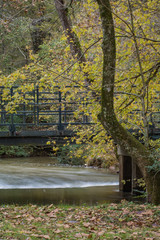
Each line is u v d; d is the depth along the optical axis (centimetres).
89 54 1146
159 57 967
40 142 1295
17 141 1276
